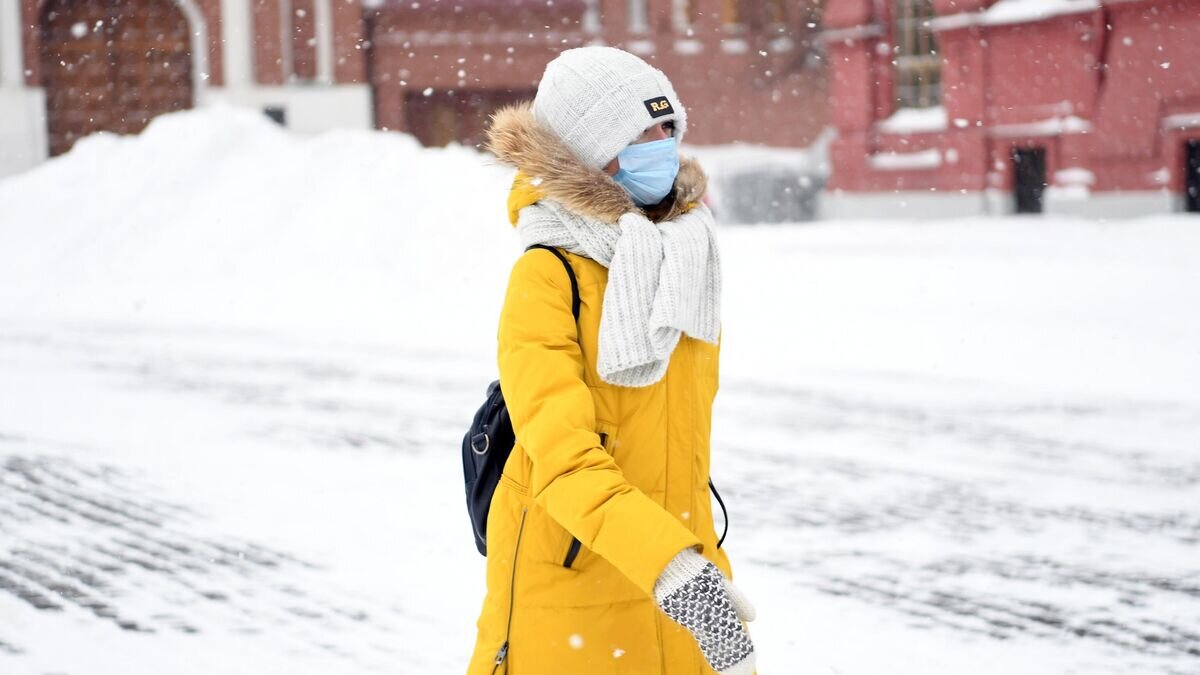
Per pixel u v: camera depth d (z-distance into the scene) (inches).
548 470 182.9
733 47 3506.4
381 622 407.8
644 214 210.1
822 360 921.5
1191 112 2059.5
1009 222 2058.3
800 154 3513.8
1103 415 719.7
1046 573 450.9
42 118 2994.6
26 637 400.5
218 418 748.6
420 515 535.8
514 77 3339.1
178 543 502.9
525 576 196.5
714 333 203.9
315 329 1123.3
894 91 2645.2
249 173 1534.2
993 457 626.5
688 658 200.7
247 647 387.5
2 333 1118.4
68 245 1459.2
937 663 368.2
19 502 569.3
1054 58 2263.8
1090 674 359.9
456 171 1502.2
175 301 1280.8
